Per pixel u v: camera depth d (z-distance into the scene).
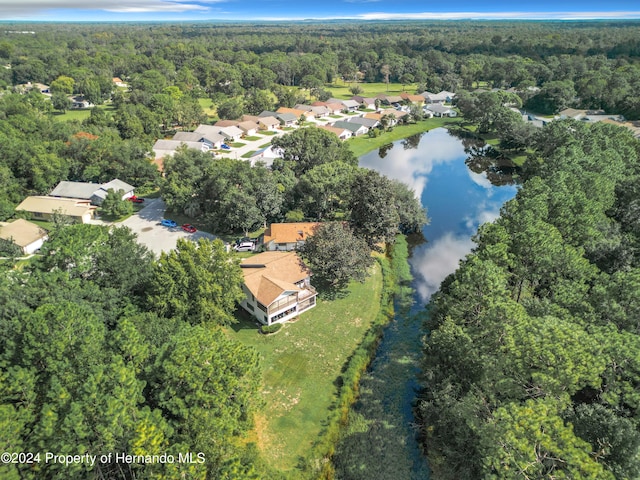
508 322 30.22
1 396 26.95
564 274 40.19
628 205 56.75
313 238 54.25
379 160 109.19
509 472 22.11
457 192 88.62
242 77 198.25
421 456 33.22
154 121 121.69
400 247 65.88
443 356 34.12
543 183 58.81
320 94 180.38
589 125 95.00
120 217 73.19
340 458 33.16
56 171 80.62
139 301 42.03
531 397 27.31
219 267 43.41
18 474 23.38
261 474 27.67
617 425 23.34
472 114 138.50
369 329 47.38
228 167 69.25
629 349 26.00
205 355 28.02
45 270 42.19
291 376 40.59
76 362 28.55
